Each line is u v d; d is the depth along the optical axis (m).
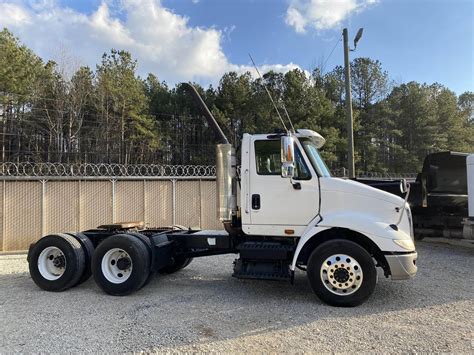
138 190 11.77
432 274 7.46
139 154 31.64
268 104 36.69
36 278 6.46
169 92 42.62
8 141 26.97
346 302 5.37
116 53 35.19
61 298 6.00
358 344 4.12
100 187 11.34
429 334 4.38
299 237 5.92
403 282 6.82
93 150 29.34
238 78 40.94
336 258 5.45
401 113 46.56
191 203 12.39
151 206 11.89
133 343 4.17
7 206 10.38
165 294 6.17
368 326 4.65
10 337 4.35
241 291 6.32
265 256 5.79
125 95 33.91
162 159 32.59
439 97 52.47
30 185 10.62
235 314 5.13
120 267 6.20
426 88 51.16
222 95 40.22
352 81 46.75
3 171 11.28
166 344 4.14
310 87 36.12
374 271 5.32
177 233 7.01
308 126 32.66
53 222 10.77
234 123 38.50
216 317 5.01
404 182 6.00
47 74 32.66
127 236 6.20
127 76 34.41
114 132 32.56
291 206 5.88
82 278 6.60
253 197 6.02
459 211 10.88
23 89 28.92
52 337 4.35
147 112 36.03
